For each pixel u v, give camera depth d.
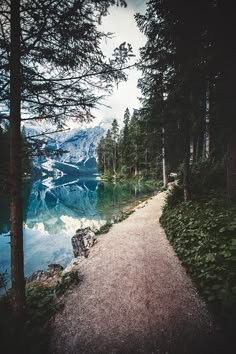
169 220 10.38
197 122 9.52
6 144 4.95
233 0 6.17
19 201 4.61
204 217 7.70
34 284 8.39
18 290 4.65
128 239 9.77
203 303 4.57
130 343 3.96
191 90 8.38
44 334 4.34
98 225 16.98
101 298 5.42
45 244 14.74
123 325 4.42
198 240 6.73
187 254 6.54
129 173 57.25
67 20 4.48
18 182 4.58
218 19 6.48
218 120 7.60
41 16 4.39
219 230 5.94
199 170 13.45
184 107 9.52
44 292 5.92
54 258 12.48
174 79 9.52
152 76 11.14
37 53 4.80
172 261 6.80
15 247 4.60
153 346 3.82
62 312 5.01
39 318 4.82
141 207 17.22
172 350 3.66
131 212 15.96
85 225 18.12
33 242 15.13
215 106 7.64
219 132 8.02
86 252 9.12
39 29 4.59
